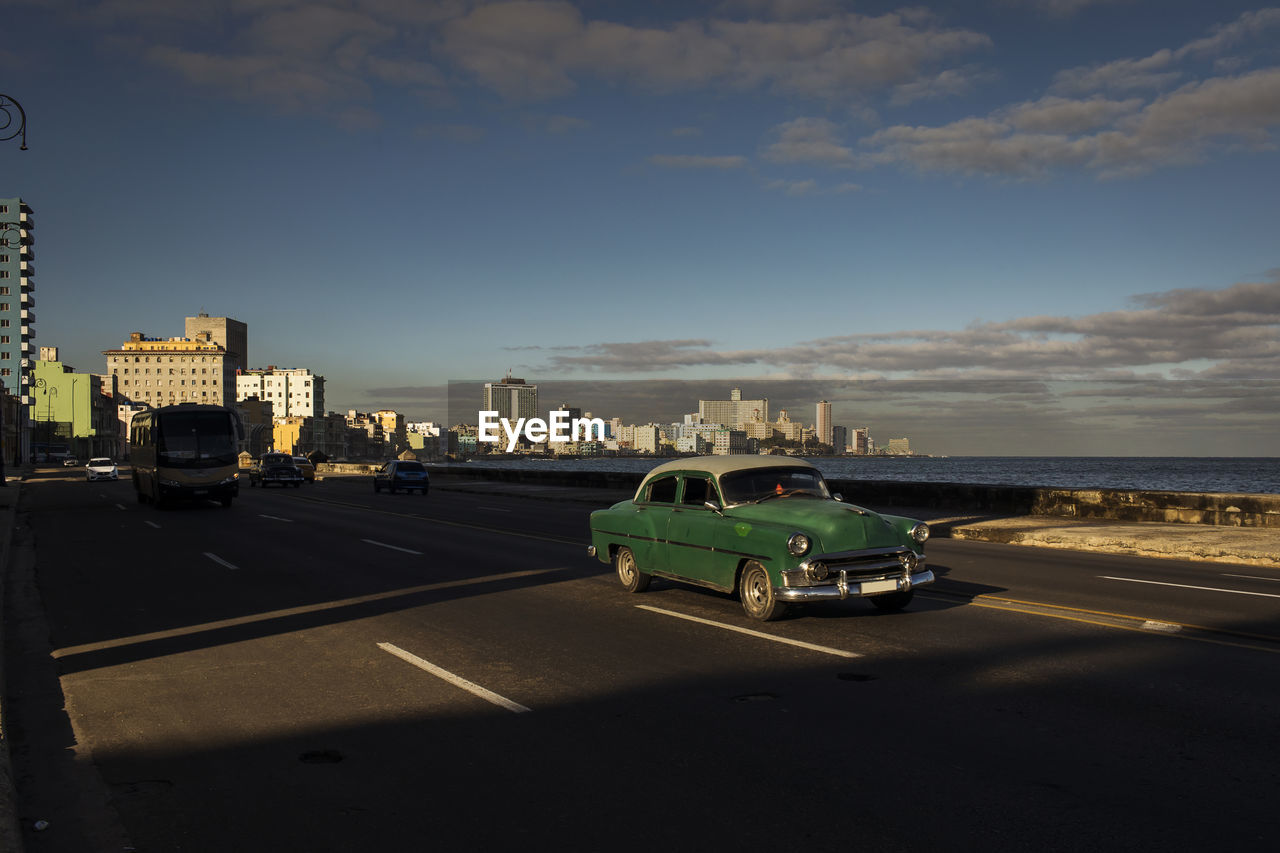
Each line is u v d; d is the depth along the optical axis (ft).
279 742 18.90
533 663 25.49
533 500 114.01
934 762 16.88
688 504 34.86
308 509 95.81
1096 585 39.42
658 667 24.77
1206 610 32.86
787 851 13.28
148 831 14.60
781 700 21.25
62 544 61.52
